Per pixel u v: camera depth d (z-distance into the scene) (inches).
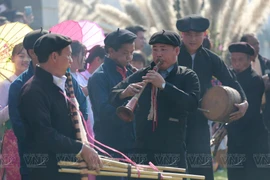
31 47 737.0
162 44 733.9
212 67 906.7
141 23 1476.4
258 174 975.0
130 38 867.4
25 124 652.1
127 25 1487.5
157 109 733.9
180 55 899.4
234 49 970.7
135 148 750.5
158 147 735.1
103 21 1510.8
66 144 636.7
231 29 1435.8
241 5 1445.6
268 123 997.2
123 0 1512.1
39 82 646.5
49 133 632.4
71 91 671.8
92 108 872.3
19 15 1368.1
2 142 804.6
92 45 1001.5
